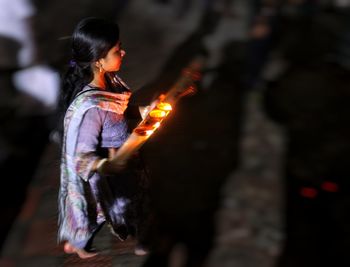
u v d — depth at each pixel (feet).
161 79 32.37
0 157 25.38
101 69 12.50
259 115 33.53
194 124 31.32
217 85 35.76
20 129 27.32
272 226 24.53
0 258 17.22
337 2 48.57
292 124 33.09
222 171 27.86
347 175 28.63
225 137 30.76
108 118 12.32
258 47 35.55
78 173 12.03
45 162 23.08
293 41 44.96
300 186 27.55
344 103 36.11
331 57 42.88
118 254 17.63
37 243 17.92
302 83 38.50
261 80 36.32
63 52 28.40
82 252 14.96
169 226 23.79
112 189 13.78
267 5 35.94
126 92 13.39
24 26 27.27
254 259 22.56
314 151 30.55
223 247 23.00
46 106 28.19
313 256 23.22
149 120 12.17
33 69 27.73
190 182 26.78
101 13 42.47
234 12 46.06
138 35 40.16
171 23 43.96
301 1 48.65
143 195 14.53
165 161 27.96
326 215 25.81
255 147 30.22
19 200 23.08
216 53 39.70
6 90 28.07
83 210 13.38
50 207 19.81
